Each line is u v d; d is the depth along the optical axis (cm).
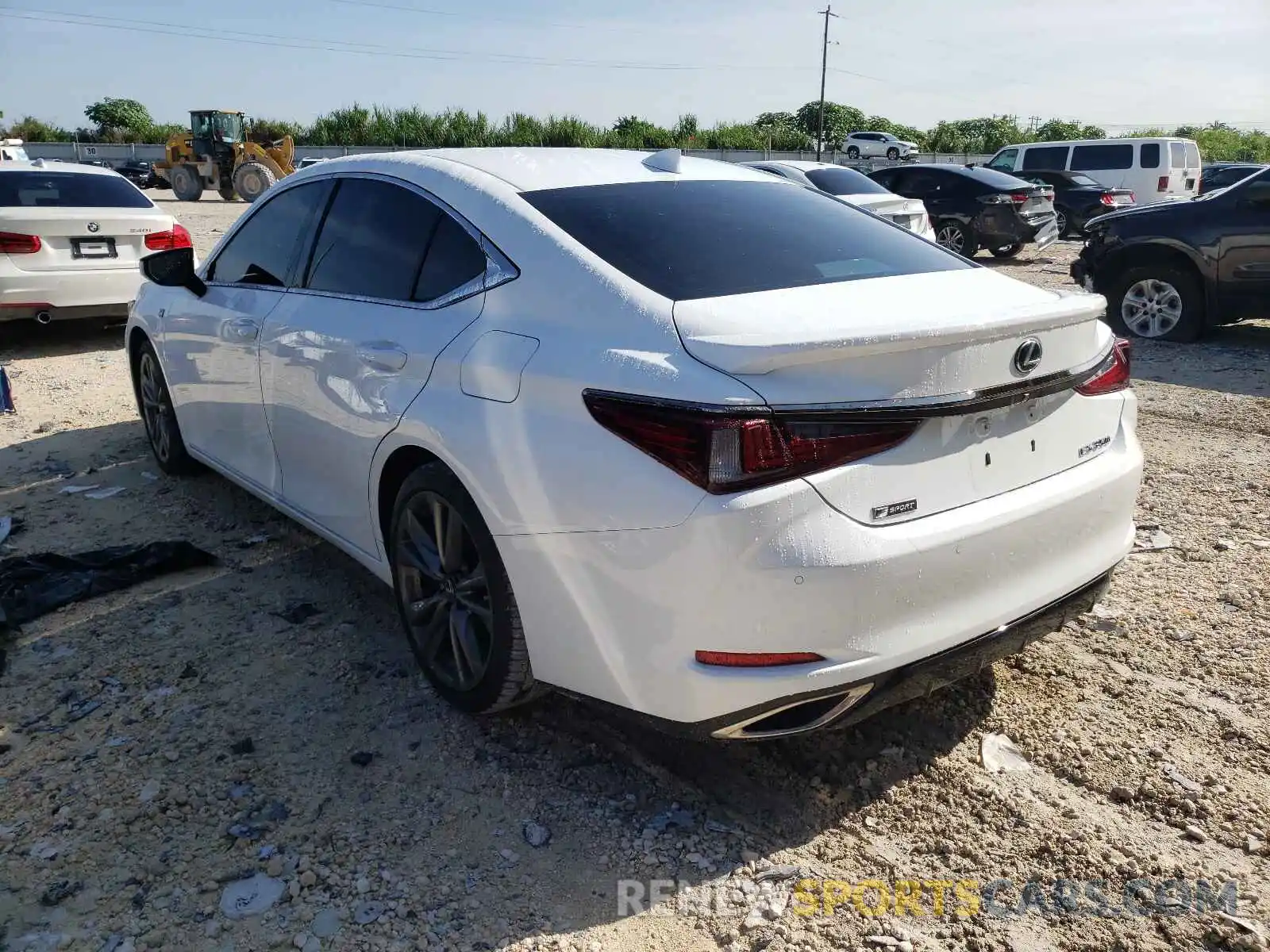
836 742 294
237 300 409
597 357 243
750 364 217
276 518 469
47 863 246
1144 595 383
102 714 309
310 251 374
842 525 220
